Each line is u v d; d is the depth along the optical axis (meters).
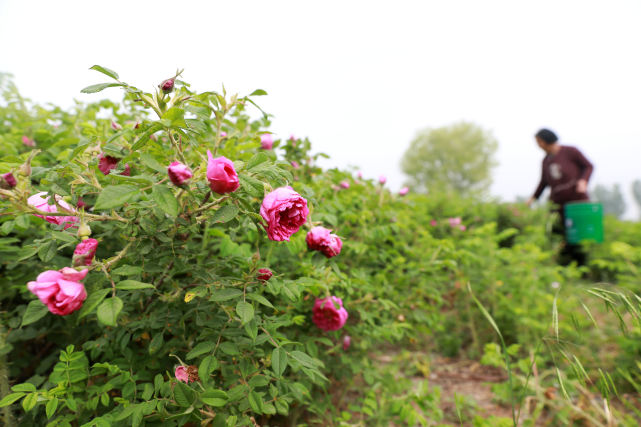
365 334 1.86
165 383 1.01
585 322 2.31
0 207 0.95
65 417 1.01
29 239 1.36
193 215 1.04
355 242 1.89
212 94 1.06
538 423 1.89
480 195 5.61
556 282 2.89
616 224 5.80
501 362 2.03
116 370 1.02
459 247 3.18
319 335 1.72
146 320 1.18
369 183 2.32
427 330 2.13
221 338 1.12
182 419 0.95
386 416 1.78
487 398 2.15
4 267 1.50
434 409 1.72
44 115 1.82
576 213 4.63
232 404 1.12
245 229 1.19
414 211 3.03
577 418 1.82
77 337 1.36
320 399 1.72
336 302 1.46
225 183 0.80
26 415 1.14
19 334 1.28
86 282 0.80
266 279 1.05
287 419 1.66
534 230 4.30
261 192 0.90
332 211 1.75
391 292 1.93
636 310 1.15
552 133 5.04
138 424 0.91
